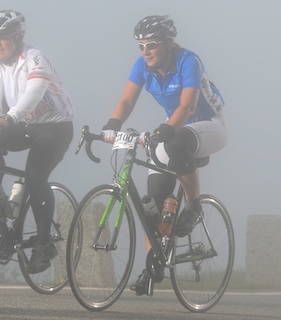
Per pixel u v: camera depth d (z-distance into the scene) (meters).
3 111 10.64
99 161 9.80
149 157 9.78
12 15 10.22
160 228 9.95
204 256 10.48
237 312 10.48
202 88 10.05
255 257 15.74
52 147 10.48
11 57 10.30
